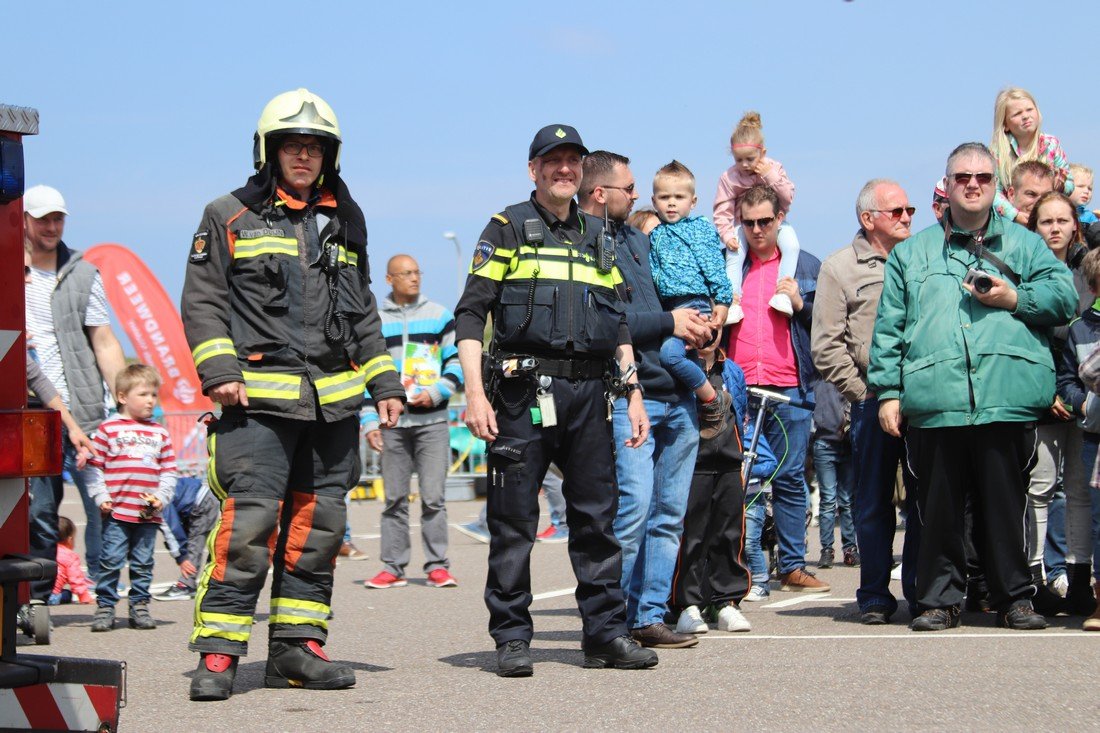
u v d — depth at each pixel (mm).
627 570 6445
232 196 5770
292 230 5785
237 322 5715
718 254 6930
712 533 7344
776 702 5188
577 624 7863
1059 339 7672
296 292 5734
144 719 5086
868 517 7555
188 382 20234
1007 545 7082
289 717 5109
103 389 8680
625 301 6469
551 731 4758
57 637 7738
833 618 7754
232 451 5656
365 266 6023
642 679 5750
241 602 5629
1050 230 7945
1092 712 4934
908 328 7199
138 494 8055
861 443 7641
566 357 5934
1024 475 7168
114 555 8031
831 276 7852
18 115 3857
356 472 5992
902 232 7754
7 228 3846
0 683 3773
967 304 7090
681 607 7301
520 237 5961
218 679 5492
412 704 5320
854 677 5684
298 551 5832
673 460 6680
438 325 10414
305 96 5770
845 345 7766
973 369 6969
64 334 8539
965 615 7711
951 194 7180
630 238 6797
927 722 4809
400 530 10180
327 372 5773
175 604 9406
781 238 8922
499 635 5965
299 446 5891
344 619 8289
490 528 6023
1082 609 7660
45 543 7906
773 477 9141
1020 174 8391
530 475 5945
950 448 7082
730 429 7301
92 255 20016
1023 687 5398
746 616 7887
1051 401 7039
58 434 3861
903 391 7117
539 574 10688
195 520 9742
